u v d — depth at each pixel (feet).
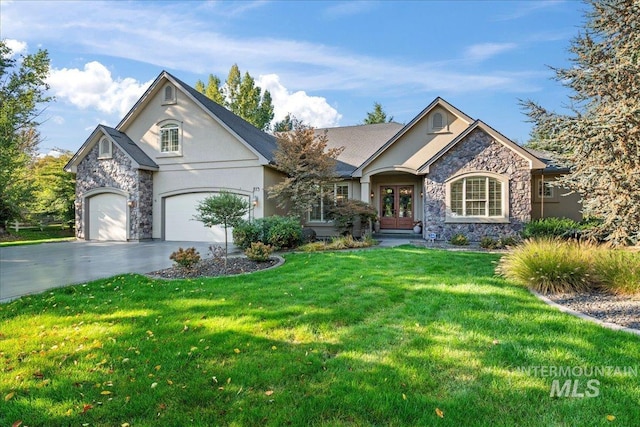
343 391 10.03
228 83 127.03
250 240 43.39
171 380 10.85
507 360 11.80
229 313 17.16
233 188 54.34
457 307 17.47
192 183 56.65
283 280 24.18
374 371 11.13
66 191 77.51
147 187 58.18
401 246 43.27
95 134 57.98
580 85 23.76
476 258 32.55
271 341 13.71
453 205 49.70
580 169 22.71
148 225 58.18
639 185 19.47
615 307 17.61
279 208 57.41
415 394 9.83
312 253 38.32
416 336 13.92
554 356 12.00
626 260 20.68
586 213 24.34
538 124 24.67
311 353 12.57
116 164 57.52
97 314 17.53
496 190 48.16
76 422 8.96
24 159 69.77
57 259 37.65
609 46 23.63
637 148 19.53
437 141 54.90
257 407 9.39
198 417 9.04
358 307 17.75
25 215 68.85
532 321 15.42
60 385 10.71
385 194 62.34
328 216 52.54
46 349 13.39
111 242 55.88
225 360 12.17
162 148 58.75
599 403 9.39
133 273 28.63
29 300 20.16
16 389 10.51
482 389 10.07
